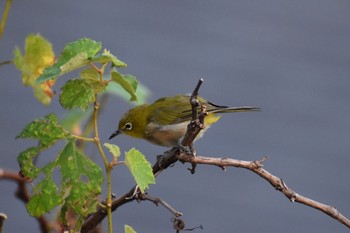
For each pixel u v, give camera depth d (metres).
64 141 4.18
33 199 4.13
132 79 4.49
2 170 4.80
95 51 4.07
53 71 3.82
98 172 4.15
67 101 4.16
